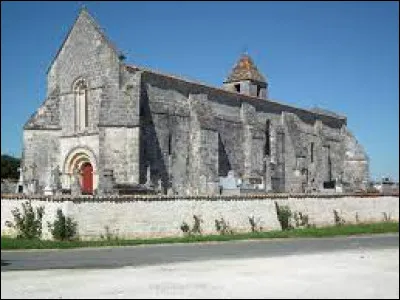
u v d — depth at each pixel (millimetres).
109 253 30078
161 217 37469
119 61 45000
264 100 60688
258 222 44094
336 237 43250
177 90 49469
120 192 39188
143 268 24422
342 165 74125
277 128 61969
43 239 33938
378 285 21562
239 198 42844
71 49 48281
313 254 30594
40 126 47906
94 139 45375
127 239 35125
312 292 20062
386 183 69938
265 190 52188
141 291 19594
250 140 56844
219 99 54562
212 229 40469
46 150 48031
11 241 32812
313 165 67688
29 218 35094
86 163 46438
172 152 47969
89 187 46000
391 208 59312
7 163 82875
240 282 21578
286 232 43250
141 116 45344
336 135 74000
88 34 47125
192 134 49750
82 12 47781
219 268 24828
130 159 43375
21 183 46938
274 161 60469
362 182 71062
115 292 19312
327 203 51594
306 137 66875
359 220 54906
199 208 39812
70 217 33531
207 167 49469
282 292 20000
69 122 47781
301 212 48531
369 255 30250
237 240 38312
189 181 49281
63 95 48500
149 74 46656
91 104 46344
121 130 43719
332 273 24047
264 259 28047
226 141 54438
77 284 20594
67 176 47031
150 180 45188
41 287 20062
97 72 46094
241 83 68812
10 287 20000
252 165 56969
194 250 32219
